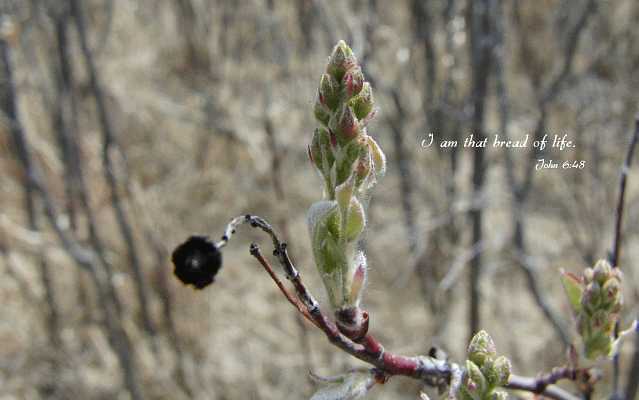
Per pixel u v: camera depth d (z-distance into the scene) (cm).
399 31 448
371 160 101
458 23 361
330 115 100
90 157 461
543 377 157
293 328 518
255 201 587
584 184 444
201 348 491
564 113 446
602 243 436
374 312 505
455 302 483
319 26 433
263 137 569
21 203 485
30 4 389
